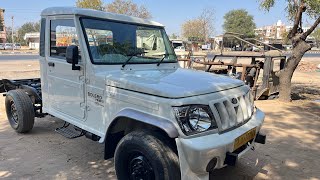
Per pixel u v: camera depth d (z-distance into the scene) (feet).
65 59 14.88
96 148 17.26
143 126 11.85
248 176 14.19
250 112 12.76
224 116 11.02
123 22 14.85
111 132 12.41
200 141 10.10
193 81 12.06
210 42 153.79
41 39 16.70
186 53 49.52
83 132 14.37
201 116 10.49
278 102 31.01
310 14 29.84
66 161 15.51
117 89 12.15
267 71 31.53
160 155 10.46
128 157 11.60
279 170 14.92
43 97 17.28
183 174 10.19
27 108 18.66
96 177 13.85
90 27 13.84
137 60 14.60
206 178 10.54
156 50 15.74
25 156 16.05
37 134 19.49
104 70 13.38
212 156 10.12
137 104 11.35
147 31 15.66
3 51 144.87
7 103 19.77
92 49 13.58
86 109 13.89
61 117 15.70
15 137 18.92
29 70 55.52
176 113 10.19
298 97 34.71
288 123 23.09
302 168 15.20
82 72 13.80
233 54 36.81
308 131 21.15
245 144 12.00
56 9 15.21
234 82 12.78
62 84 15.29
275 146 18.04
